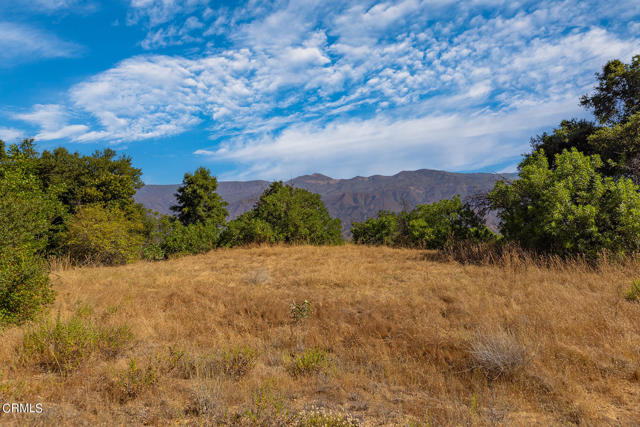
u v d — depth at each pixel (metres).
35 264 6.65
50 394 3.70
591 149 16.69
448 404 3.49
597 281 8.04
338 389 3.90
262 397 3.60
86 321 6.02
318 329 6.02
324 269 11.58
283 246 19.94
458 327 5.68
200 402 3.43
